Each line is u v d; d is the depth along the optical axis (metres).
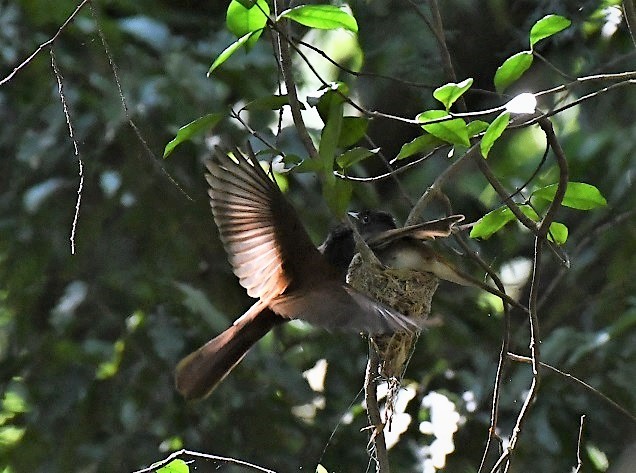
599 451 11.34
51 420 11.57
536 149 12.99
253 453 11.53
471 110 12.99
